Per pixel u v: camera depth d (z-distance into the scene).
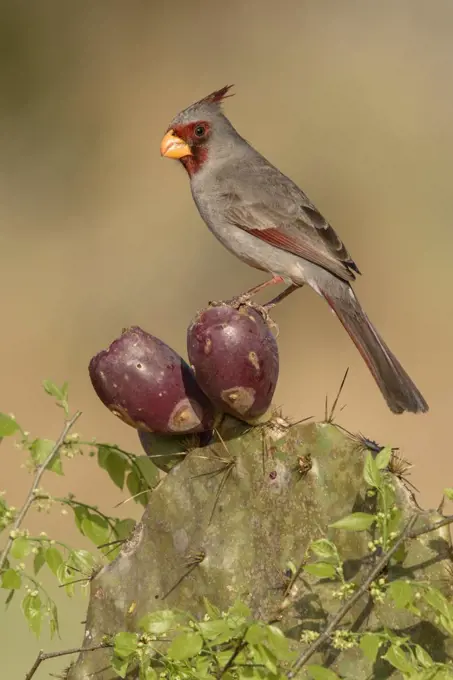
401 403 6.41
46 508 5.02
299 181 21.73
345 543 4.41
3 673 7.63
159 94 23.77
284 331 18.05
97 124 23.14
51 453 5.00
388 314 18.91
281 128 22.86
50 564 4.84
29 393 16.59
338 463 4.46
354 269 7.13
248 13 24.62
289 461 4.54
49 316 18.78
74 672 4.73
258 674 4.09
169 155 7.54
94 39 23.84
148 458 5.29
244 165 7.46
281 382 17.00
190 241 20.16
